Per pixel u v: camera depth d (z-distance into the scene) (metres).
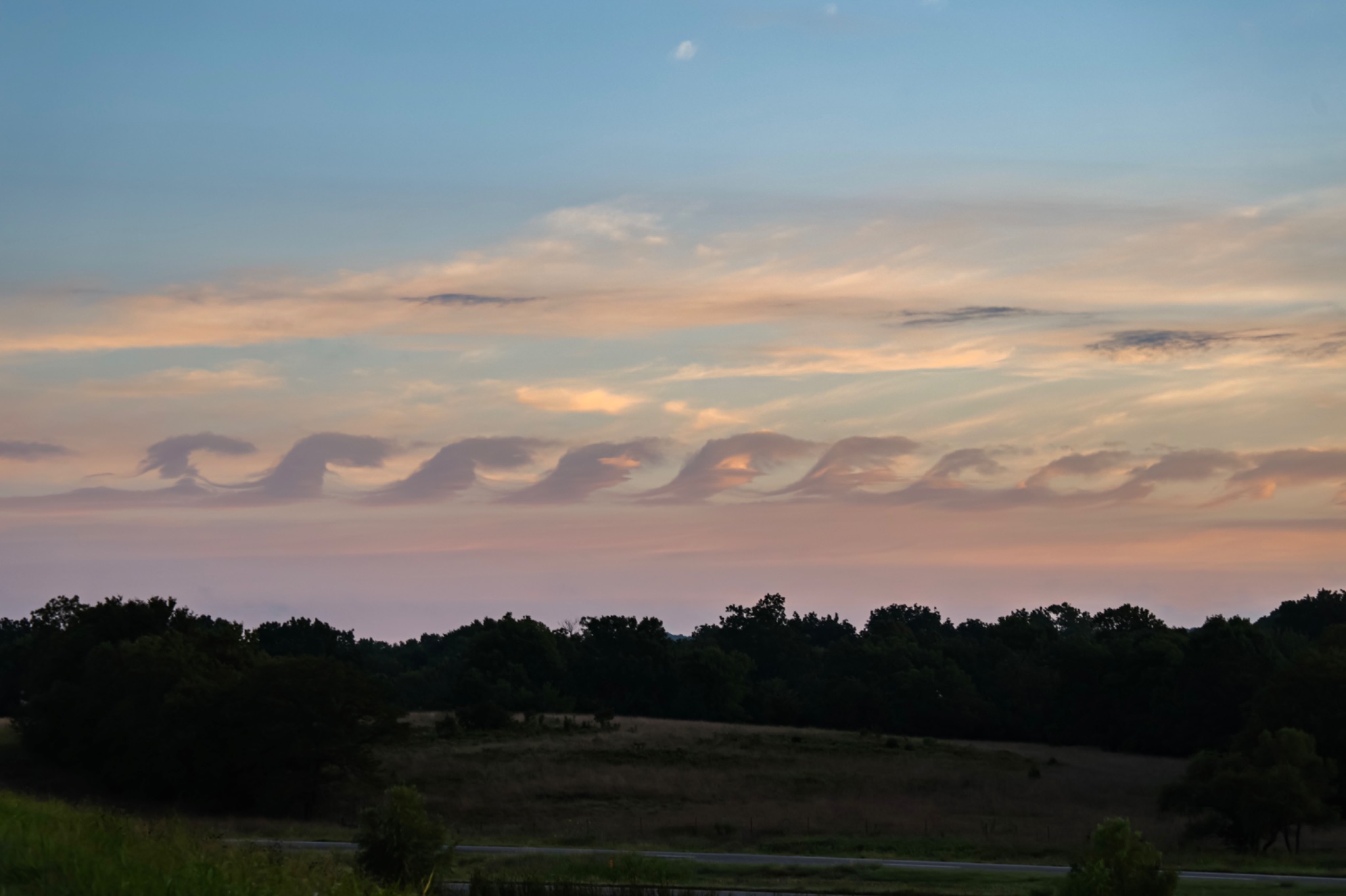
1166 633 110.69
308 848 37.31
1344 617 134.38
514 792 62.34
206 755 59.44
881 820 55.97
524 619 128.50
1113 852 21.70
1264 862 40.62
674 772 69.38
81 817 15.41
